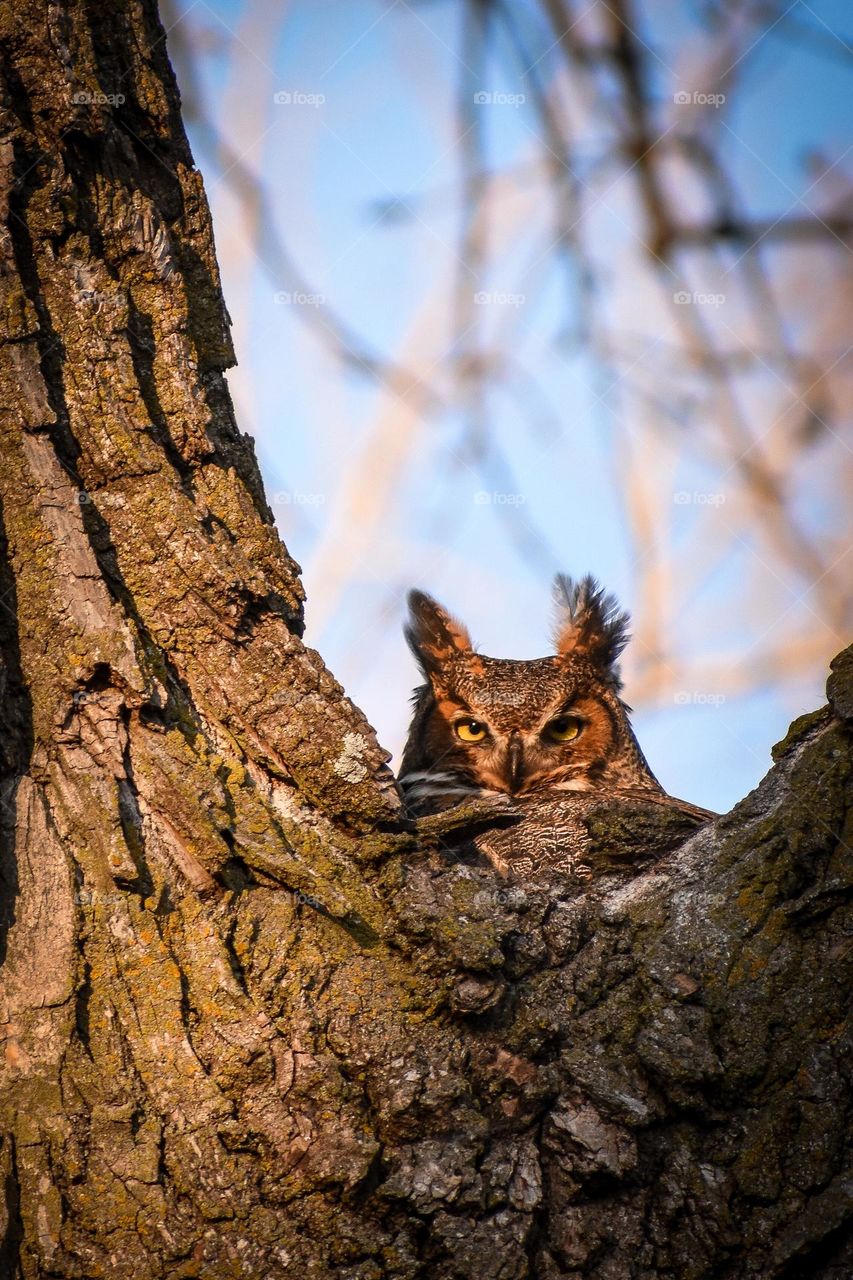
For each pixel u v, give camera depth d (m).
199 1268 4.75
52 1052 5.11
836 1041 5.15
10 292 6.07
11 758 5.61
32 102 6.24
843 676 5.75
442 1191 4.87
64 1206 4.88
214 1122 5.02
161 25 7.00
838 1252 4.84
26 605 5.77
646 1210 4.98
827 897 5.41
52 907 5.36
